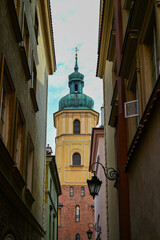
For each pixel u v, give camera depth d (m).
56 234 40.44
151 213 9.55
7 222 11.45
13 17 11.99
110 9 20.16
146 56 11.48
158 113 8.65
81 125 87.62
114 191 19.52
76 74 96.00
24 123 15.02
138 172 11.24
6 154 10.62
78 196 84.12
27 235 15.96
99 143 32.94
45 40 24.17
